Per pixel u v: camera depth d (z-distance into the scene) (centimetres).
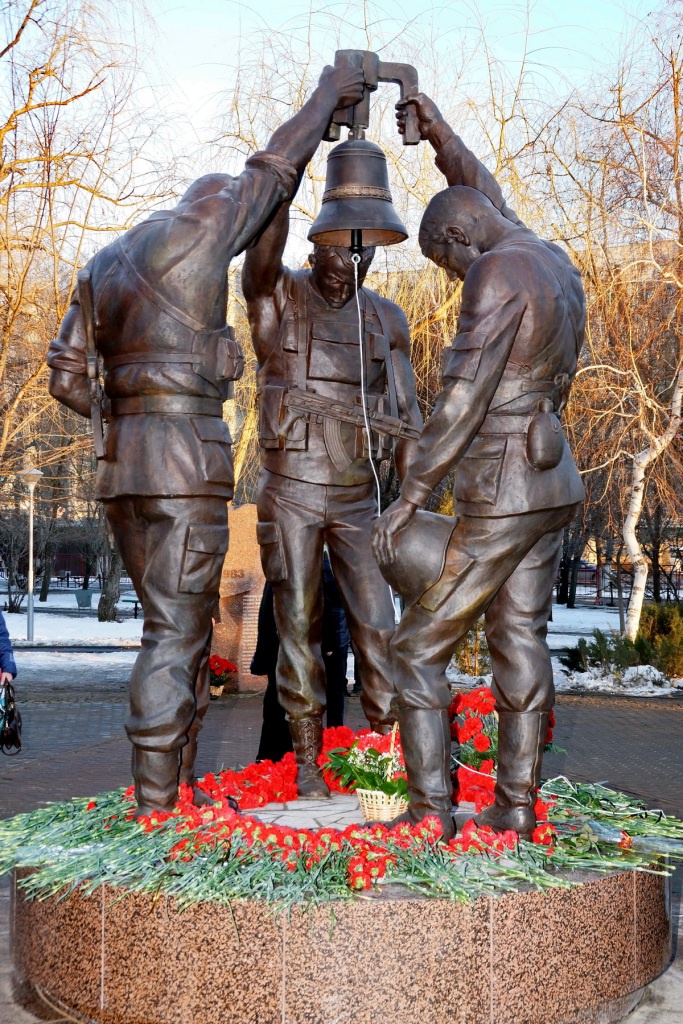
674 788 942
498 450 433
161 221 466
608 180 1658
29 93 1470
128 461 459
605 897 411
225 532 469
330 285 561
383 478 1711
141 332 456
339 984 368
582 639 1825
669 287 1680
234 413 1719
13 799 869
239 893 378
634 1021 423
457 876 394
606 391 1709
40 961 417
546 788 537
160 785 455
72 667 1956
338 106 517
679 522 2109
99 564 4291
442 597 435
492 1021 382
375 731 570
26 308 1662
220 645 1539
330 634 675
